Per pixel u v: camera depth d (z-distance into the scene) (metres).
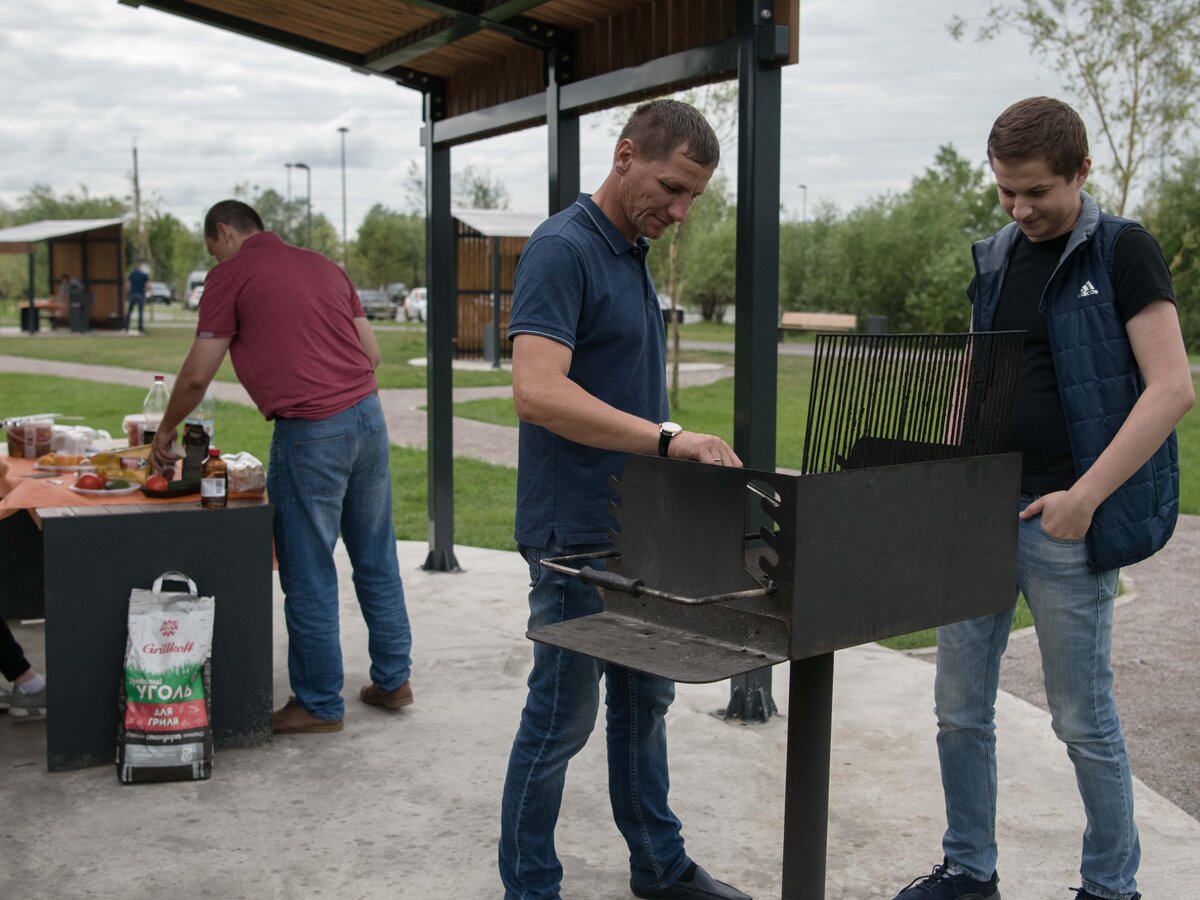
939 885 2.60
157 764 3.39
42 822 3.14
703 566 1.95
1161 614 5.49
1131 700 4.29
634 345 2.39
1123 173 9.13
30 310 28.48
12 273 47.97
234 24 5.09
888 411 2.12
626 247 2.37
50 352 22.34
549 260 2.25
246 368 3.73
